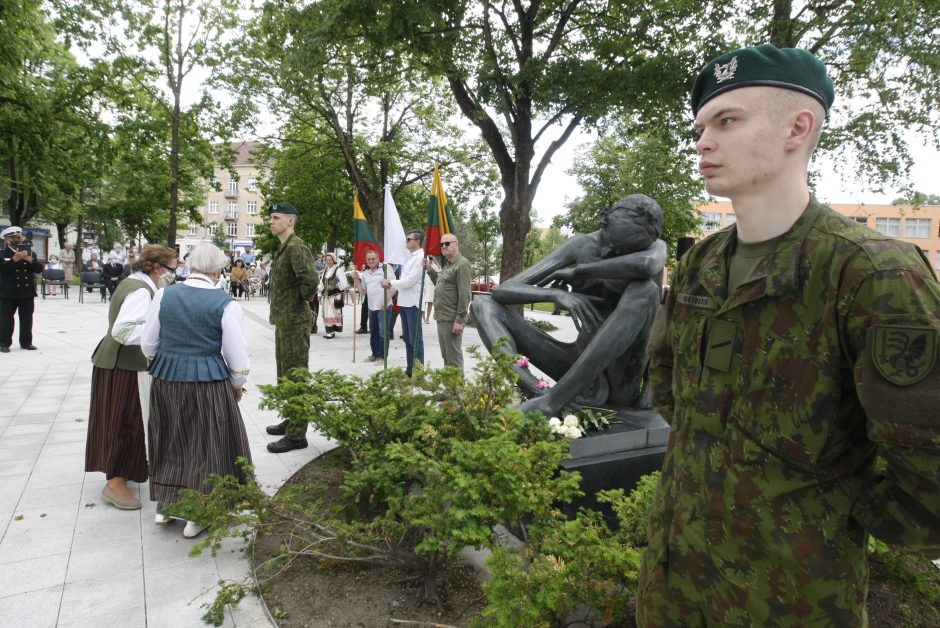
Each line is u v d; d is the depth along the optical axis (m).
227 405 3.22
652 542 1.39
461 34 9.86
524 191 11.17
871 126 10.77
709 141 1.20
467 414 2.95
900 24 8.24
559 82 9.26
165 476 3.15
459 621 2.42
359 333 12.65
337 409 3.35
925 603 2.50
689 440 1.28
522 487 2.21
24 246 9.05
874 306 0.98
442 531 2.17
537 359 3.80
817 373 1.05
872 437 0.99
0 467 4.20
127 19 14.91
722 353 1.20
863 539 1.12
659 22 9.79
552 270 3.71
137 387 3.55
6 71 15.66
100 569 2.88
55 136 17.22
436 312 6.67
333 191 23.61
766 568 1.10
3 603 2.58
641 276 3.23
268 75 16.36
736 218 1.23
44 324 12.45
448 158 20.17
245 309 17.81
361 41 10.07
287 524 3.26
